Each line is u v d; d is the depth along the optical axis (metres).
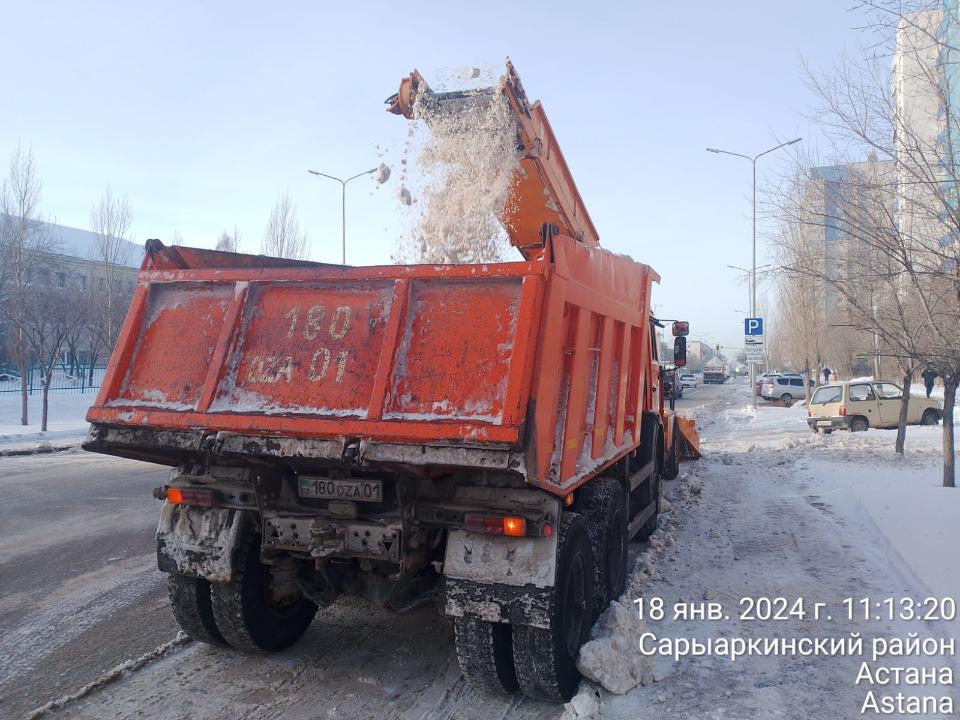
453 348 3.71
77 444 17.12
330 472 4.12
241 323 4.19
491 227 5.50
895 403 19.19
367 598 4.53
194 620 4.59
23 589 6.25
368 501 4.00
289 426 3.76
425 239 5.55
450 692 4.24
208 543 4.32
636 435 6.11
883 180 8.12
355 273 4.04
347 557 4.15
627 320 5.62
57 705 4.03
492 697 4.18
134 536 8.12
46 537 8.07
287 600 4.82
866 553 6.61
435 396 3.63
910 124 7.90
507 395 3.47
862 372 40.88
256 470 4.20
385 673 4.50
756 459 13.55
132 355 4.34
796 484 10.48
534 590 3.73
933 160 7.77
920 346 8.84
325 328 4.05
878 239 7.91
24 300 21.30
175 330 4.34
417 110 5.39
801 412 27.08
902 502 8.27
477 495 3.90
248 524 4.41
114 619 5.52
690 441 13.34
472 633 3.91
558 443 3.95
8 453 15.37
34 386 33.34
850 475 10.39
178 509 4.47
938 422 19.62
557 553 3.81
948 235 7.91
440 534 4.25
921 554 6.29
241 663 4.64
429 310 3.85
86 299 31.66
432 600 4.50
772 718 3.72
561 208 6.07
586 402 4.52
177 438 3.98
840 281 8.77
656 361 7.95
